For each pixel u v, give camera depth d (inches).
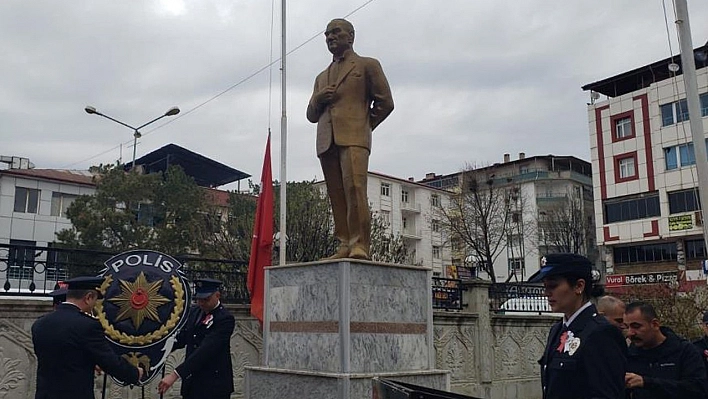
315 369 255.1
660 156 1441.9
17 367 335.9
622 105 1533.0
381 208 2086.6
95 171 920.9
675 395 166.7
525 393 604.4
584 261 131.1
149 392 380.2
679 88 1412.4
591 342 119.0
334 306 250.1
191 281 419.5
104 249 825.5
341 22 287.3
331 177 287.3
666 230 1417.3
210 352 229.0
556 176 1951.3
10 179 1245.1
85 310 199.5
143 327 258.2
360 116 280.2
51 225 1274.6
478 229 1641.2
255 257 424.2
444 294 564.4
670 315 689.6
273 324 284.5
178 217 890.1
